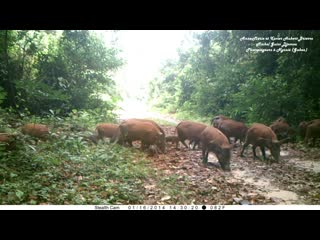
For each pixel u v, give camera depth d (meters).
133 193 5.80
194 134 9.09
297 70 11.51
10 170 5.88
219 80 14.46
